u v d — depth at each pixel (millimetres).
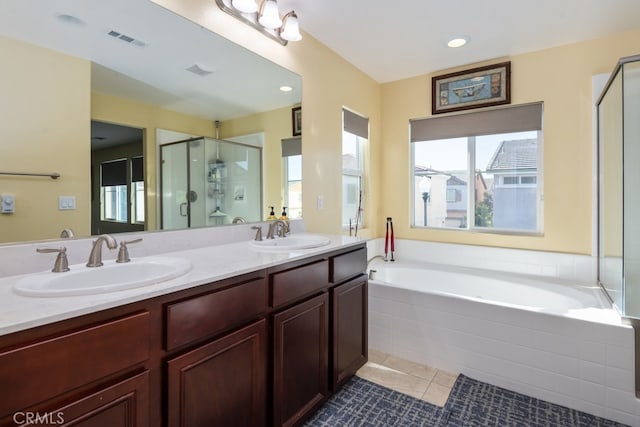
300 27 2328
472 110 2975
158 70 1571
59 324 776
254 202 2084
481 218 3051
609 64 2434
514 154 2883
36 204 1190
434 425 1600
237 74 1935
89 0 1336
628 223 1867
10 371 691
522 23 2266
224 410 1165
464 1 2018
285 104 2262
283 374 1415
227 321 1175
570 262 2570
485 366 1969
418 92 3256
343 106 2867
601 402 1666
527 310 1849
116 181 1423
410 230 3354
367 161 3314
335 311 1764
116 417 865
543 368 1804
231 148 1935
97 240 1211
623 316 1717
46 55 1221
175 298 1021
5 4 1127
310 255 1587
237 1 1800
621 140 1961
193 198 1739
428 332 2154
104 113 1391
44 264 1183
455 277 2891
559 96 2607
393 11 2125
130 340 895
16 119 1147
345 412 1692
